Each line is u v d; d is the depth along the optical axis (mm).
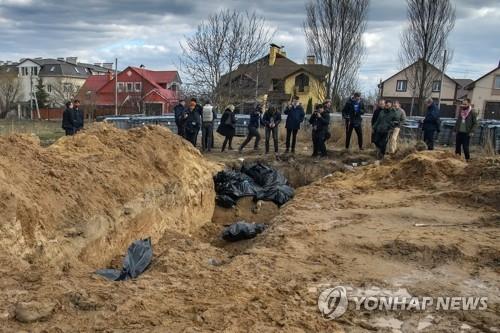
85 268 5836
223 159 14484
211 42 21500
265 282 4941
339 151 15508
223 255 6141
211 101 21188
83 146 8961
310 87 38688
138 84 47906
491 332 4082
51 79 59469
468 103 12484
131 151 9383
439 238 6531
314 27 28781
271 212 11461
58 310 3850
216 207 11734
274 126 15484
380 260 5887
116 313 3885
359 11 28297
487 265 5699
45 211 6160
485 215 7926
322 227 7215
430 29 28719
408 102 46812
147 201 8430
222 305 4203
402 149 13562
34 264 5094
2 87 47094
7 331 3502
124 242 7516
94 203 7117
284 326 3930
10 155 6703
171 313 3986
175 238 7094
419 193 9750
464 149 12625
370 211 8281
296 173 13930
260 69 24438
